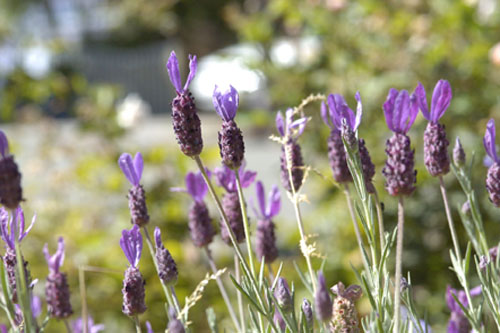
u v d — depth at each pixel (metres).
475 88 1.48
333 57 1.59
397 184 0.64
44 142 1.75
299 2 1.65
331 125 0.71
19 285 0.60
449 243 1.45
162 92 9.23
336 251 1.42
